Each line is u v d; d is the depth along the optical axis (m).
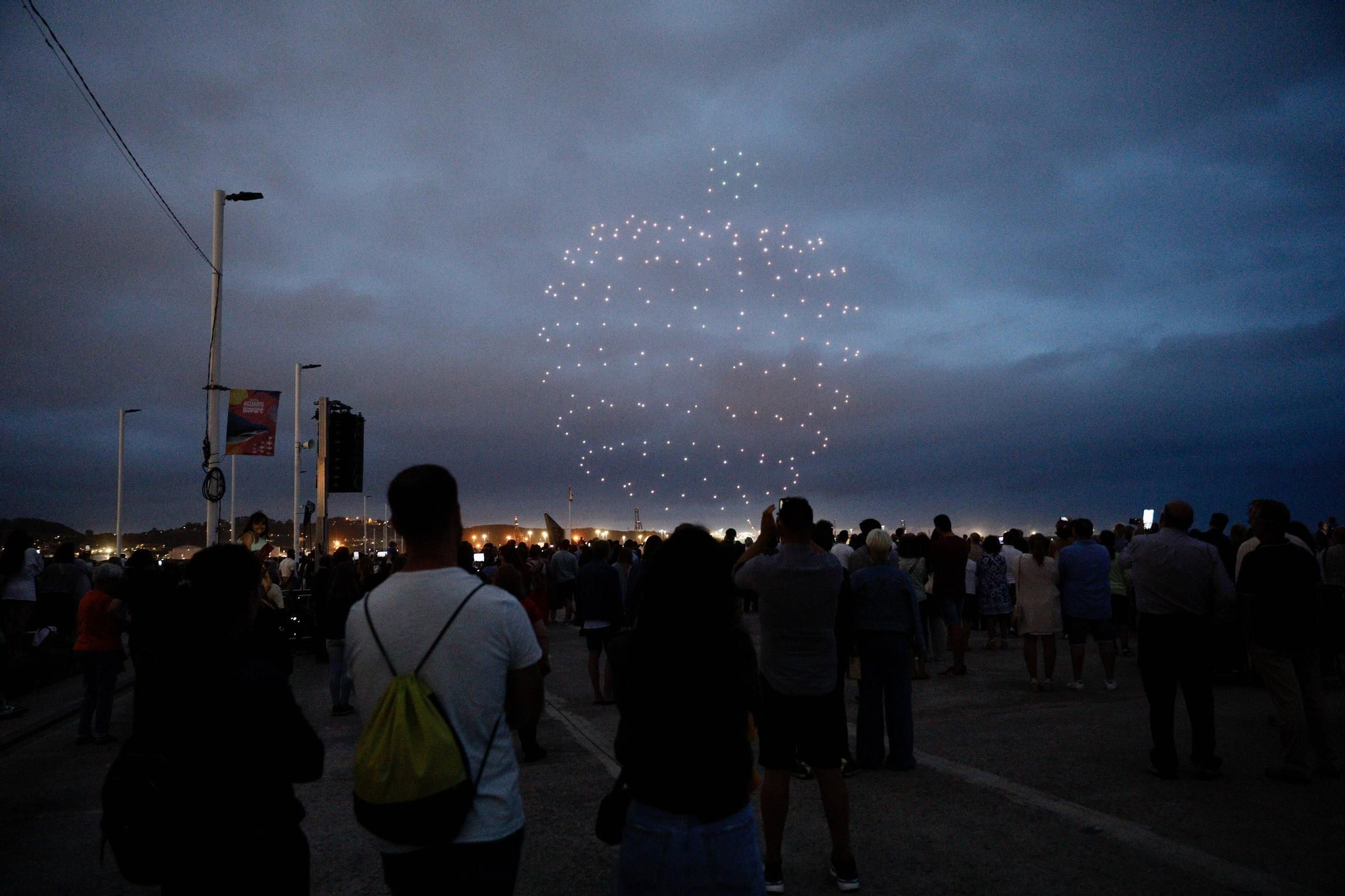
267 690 2.43
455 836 2.23
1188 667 5.87
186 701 2.38
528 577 11.75
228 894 2.32
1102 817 5.04
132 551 7.19
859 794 5.70
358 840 5.12
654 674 2.51
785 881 4.26
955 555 10.84
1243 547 6.71
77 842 5.31
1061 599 9.64
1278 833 4.73
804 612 4.22
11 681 11.17
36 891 4.52
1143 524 13.96
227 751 2.35
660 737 2.47
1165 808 5.19
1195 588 5.80
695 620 2.52
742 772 2.52
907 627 6.32
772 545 4.59
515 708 2.48
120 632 8.63
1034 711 8.31
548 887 4.28
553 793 5.97
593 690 10.84
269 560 13.03
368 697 2.41
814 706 4.19
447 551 2.55
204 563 2.49
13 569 11.19
